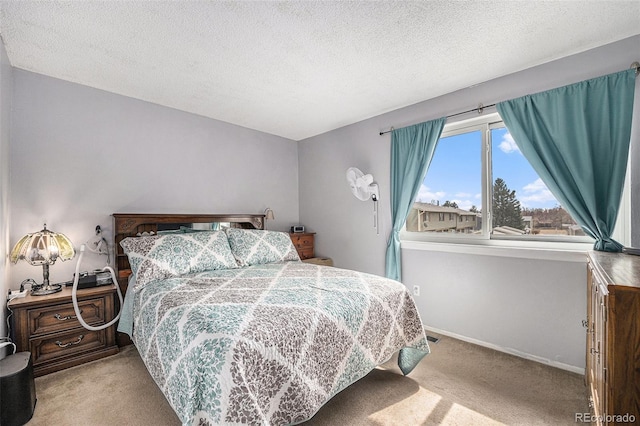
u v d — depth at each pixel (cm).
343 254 382
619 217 199
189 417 112
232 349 120
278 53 213
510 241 254
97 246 269
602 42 199
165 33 189
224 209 363
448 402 178
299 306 159
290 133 414
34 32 187
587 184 201
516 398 181
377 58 220
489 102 255
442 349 252
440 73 243
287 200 432
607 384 102
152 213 304
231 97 292
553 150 220
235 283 209
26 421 161
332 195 396
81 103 263
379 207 341
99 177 272
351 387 195
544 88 226
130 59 221
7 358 173
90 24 180
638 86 189
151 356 166
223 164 362
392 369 219
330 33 189
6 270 213
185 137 330
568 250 217
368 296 186
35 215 240
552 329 221
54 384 198
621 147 190
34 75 241
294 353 136
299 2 161
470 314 266
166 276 229
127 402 179
